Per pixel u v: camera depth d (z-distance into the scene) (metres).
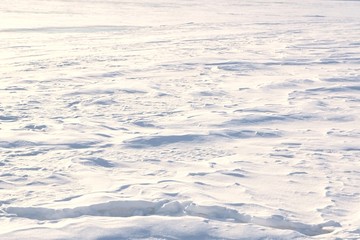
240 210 5.12
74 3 63.06
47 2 63.16
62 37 27.84
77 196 5.53
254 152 7.69
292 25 38.03
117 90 12.93
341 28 35.22
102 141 8.15
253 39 27.50
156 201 5.30
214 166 6.88
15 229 4.54
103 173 6.46
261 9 61.03
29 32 30.41
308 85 14.13
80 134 8.58
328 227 4.87
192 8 60.03
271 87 13.73
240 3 72.62
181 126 9.41
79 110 10.70
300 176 6.48
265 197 5.66
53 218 4.99
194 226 4.68
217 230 4.63
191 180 6.19
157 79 14.77
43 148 7.65
